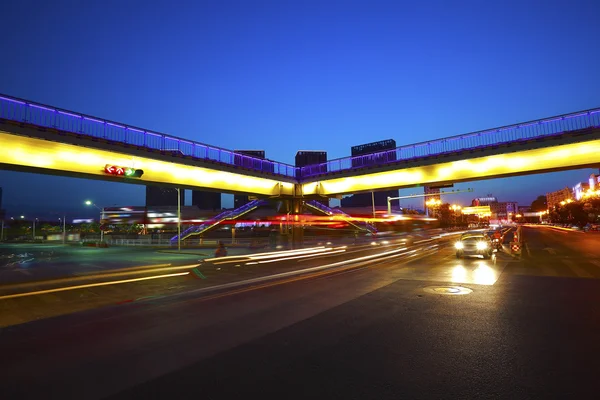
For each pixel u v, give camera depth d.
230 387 4.45
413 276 14.16
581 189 146.75
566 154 31.84
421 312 8.11
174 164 37.28
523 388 4.22
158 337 6.76
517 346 5.68
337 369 4.94
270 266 20.56
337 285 12.46
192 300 10.68
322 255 27.56
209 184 41.75
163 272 19.55
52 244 77.12
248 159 45.91
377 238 60.28
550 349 5.50
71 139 28.78
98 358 5.66
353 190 48.00
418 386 4.35
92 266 24.33
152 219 126.56
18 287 15.06
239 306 9.45
